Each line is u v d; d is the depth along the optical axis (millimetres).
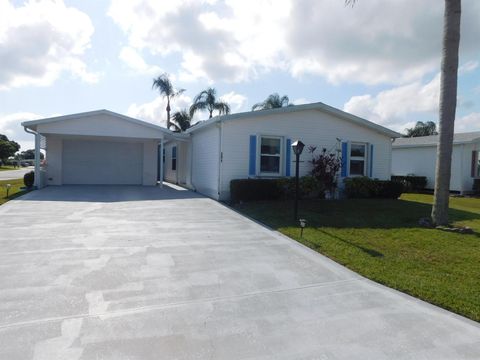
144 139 16438
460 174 18109
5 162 66438
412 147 20453
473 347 2809
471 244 6117
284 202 10766
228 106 28906
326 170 11805
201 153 13500
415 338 2928
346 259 5125
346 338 2906
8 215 7887
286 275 4445
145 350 2623
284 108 11766
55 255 4945
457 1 7293
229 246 5734
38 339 2723
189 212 8844
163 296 3658
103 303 3426
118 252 5176
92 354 2539
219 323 3111
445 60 7410
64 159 16250
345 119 12891
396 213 9148
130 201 10680
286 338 2881
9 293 3602
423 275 4520
